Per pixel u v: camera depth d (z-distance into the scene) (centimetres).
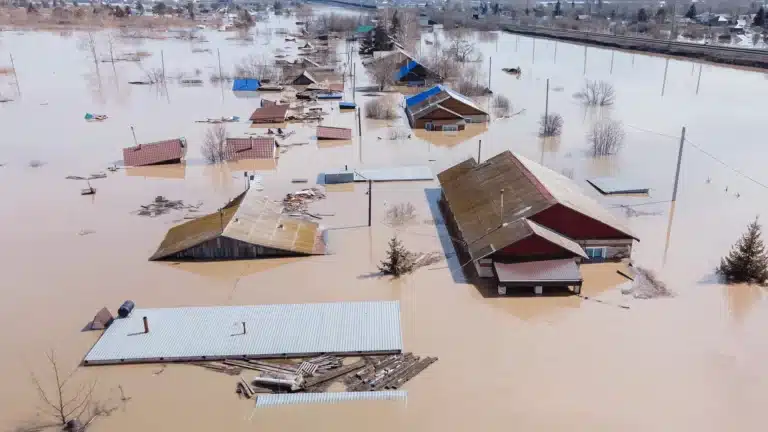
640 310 3228
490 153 6162
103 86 9681
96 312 3278
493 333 3039
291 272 3672
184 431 2422
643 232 4147
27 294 3475
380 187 5144
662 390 2622
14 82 9938
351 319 3109
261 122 7419
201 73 10856
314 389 2642
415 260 3800
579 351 2891
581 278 3309
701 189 4938
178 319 3122
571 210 3641
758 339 2972
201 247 3825
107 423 2475
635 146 6150
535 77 10238
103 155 6122
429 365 2794
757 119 7062
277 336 2970
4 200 4928
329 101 8825
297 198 4828
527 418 2464
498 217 3803
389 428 2405
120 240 4169
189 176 5525
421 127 7231
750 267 3466
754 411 2500
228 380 2706
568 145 6338
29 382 2725
